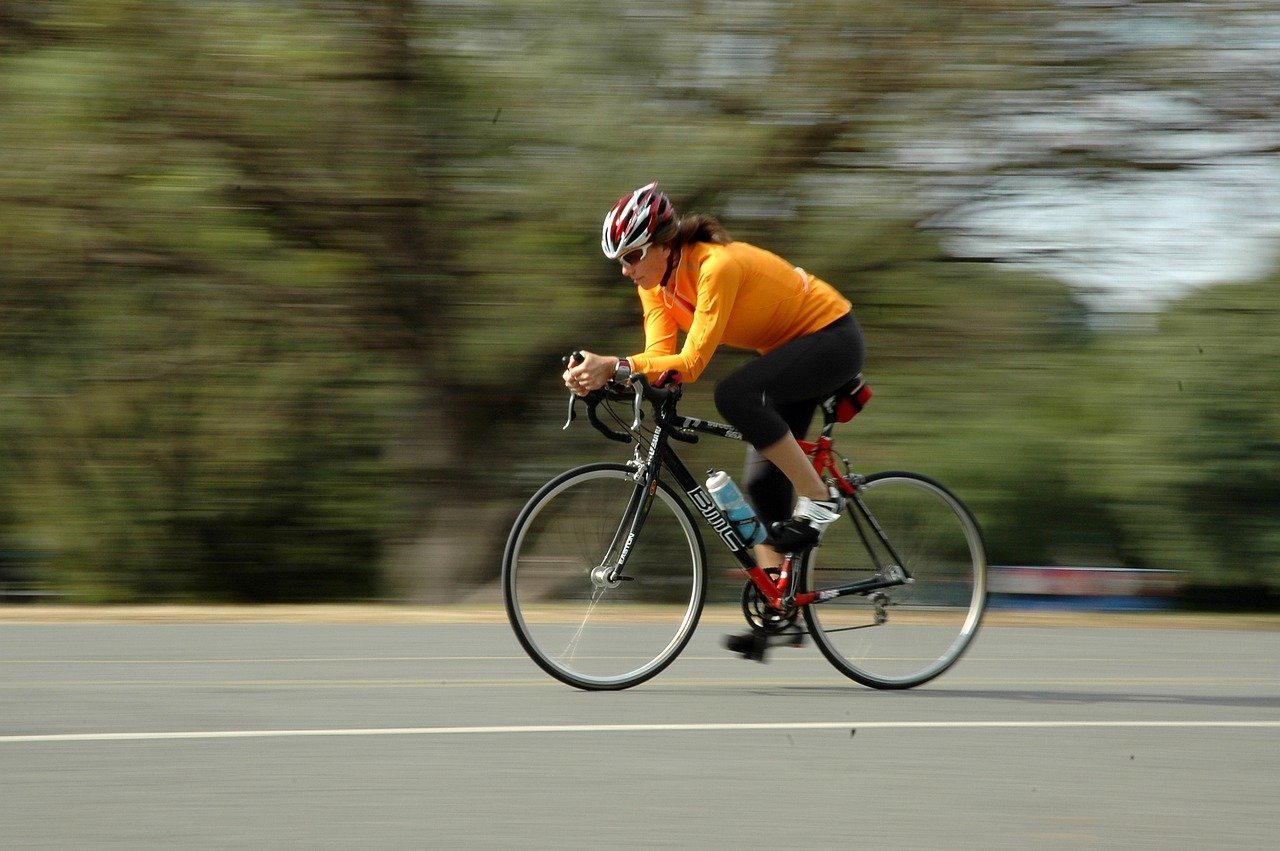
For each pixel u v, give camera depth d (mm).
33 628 12062
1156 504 18547
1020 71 17375
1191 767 6930
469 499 19406
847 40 17234
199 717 7770
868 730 7691
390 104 17234
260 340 19875
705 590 9109
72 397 21328
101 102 16828
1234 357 18250
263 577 24078
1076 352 18750
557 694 8672
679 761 6855
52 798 6000
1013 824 5848
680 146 16891
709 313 8383
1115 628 13211
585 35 17000
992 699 8844
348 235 17875
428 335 18328
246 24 17031
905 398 18156
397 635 11609
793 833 5652
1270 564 18375
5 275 18531
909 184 18047
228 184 17484
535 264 17672
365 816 5781
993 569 18125
